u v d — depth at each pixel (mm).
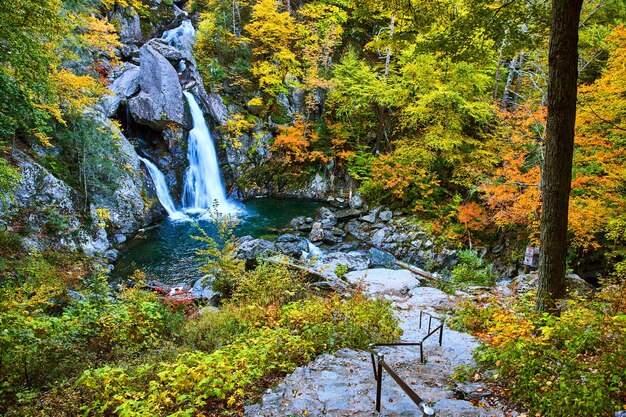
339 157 25172
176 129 22266
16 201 13430
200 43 26109
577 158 11867
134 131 22156
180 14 29609
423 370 5109
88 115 17094
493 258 16750
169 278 14367
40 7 8367
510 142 16312
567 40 5062
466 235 17844
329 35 25094
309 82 23781
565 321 4828
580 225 11586
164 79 21547
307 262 14805
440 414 3668
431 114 20031
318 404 4004
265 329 6793
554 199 5516
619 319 4395
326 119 26047
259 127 26516
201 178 23859
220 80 25938
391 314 7531
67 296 9961
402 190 20516
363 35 29688
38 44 8859
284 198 25547
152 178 21078
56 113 13492
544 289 5785
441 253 17297
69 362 5922
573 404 3400
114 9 24234
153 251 16781
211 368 4586
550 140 5434
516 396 3994
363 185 22578
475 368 4855
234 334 7551
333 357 5445
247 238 17438
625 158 11094
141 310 7777
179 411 3850
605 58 17531
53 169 15867
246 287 10031
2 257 11172
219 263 11328
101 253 15398
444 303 10180
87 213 16234
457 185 20406
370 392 4250
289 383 4586
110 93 18125
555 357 4215
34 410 4492
